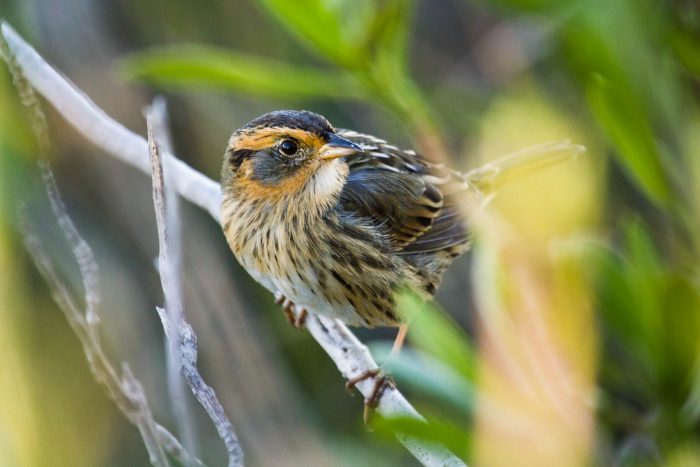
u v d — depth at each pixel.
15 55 8.64
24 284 11.79
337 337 9.98
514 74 11.78
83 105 9.97
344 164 10.65
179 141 12.92
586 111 10.66
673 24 6.93
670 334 6.52
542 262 6.59
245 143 10.04
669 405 6.71
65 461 11.82
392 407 9.04
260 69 9.30
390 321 10.55
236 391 11.81
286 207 9.96
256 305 12.62
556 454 6.12
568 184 6.76
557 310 6.51
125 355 11.81
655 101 6.52
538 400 6.34
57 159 12.22
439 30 13.41
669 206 6.60
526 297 6.55
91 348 7.88
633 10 6.25
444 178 11.03
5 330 11.27
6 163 11.67
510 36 12.40
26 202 11.72
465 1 13.12
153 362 11.89
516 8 7.13
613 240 10.46
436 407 9.23
